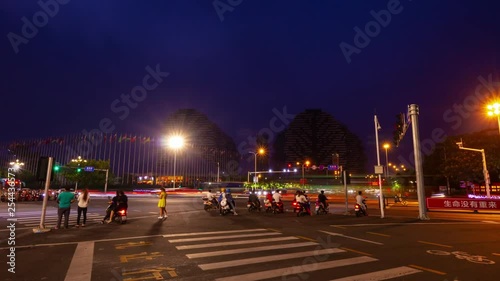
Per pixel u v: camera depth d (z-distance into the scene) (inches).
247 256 339.0
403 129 784.3
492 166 2000.5
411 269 291.6
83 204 580.1
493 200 976.3
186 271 281.3
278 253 354.6
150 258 328.5
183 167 4544.8
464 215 879.1
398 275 273.1
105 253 351.3
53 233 490.9
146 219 704.4
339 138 5359.3
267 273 275.9
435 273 279.6
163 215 721.0
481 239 454.6
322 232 517.7
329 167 2111.2
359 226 598.5
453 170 2222.0
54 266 296.4
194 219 711.1
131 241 425.1
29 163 3371.1
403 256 343.6
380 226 598.2
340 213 906.7
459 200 1034.7
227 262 313.1
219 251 363.6
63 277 263.0
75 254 345.7
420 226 600.7
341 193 3112.7
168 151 4434.1
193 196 2134.6
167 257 332.8
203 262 312.7
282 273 276.4
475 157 2021.4
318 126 5408.5
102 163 2957.7
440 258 335.0
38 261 314.8
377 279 261.9
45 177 526.9
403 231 532.4
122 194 641.0
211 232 512.4
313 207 1254.3
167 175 4384.8
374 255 347.6
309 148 5324.8
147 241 425.4
